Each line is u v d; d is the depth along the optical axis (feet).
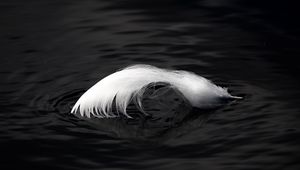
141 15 49.55
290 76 36.52
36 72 37.99
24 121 31.09
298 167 26.48
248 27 46.26
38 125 30.63
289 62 38.99
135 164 27.02
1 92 34.86
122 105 31.01
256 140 28.71
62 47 42.60
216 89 32.83
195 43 43.01
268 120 30.55
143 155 27.73
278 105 32.22
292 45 42.19
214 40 43.57
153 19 48.49
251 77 36.50
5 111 32.27
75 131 29.96
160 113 31.53
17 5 52.01
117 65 39.19
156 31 45.68
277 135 29.09
